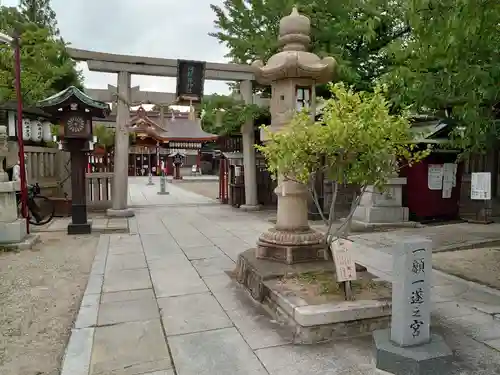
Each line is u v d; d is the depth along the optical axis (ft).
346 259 13.21
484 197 26.78
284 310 13.03
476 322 13.17
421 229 30.48
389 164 12.19
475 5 12.68
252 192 44.24
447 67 15.35
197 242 26.50
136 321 13.32
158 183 102.37
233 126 43.73
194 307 14.56
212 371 10.20
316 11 34.14
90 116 29.40
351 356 10.95
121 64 38.06
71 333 12.39
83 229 29.45
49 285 17.72
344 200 40.16
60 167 42.78
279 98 17.25
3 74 39.65
